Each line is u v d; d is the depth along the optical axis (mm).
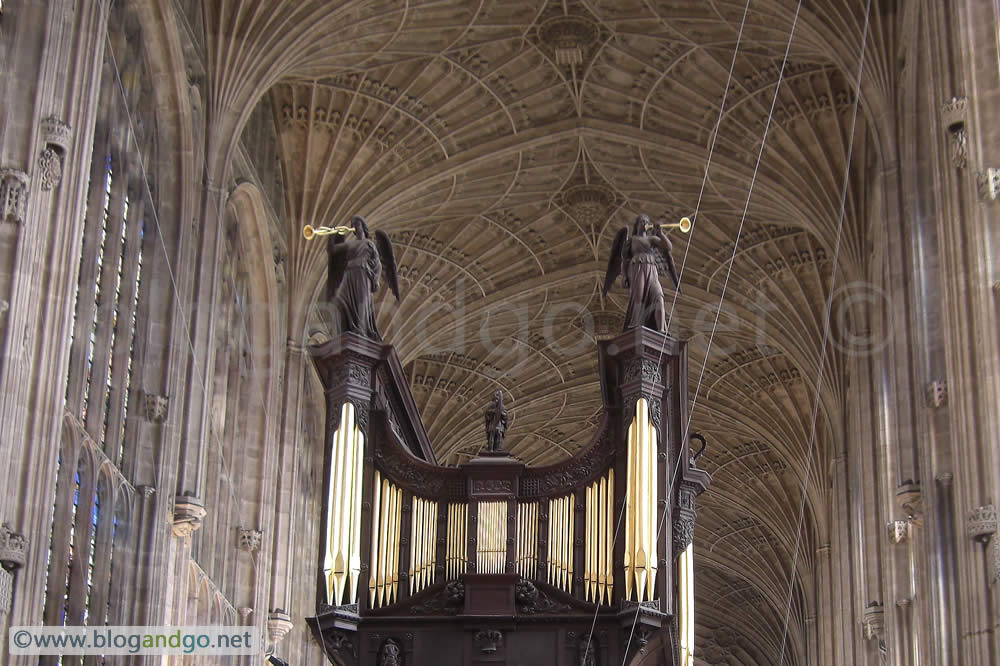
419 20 43000
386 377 26969
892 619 42250
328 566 24594
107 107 32625
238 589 43000
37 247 26297
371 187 48094
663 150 48688
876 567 45938
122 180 33812
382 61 44531
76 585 30562
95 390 31953
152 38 35375
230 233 42594
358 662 24375
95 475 31438
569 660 23797
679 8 43062
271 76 39719
